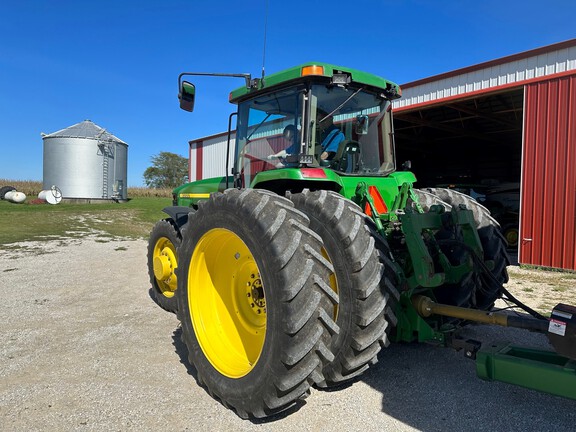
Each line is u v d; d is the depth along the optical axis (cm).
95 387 316
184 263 331
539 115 838
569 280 713
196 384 323
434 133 1558
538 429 258
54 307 535
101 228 1491
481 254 338
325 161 378
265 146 407
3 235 1262
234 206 286
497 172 1880
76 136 2681
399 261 339
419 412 279
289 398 253
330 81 359
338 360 292
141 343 409
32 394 305
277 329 249
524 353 267
